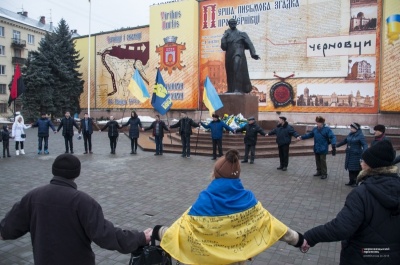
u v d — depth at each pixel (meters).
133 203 6.95
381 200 2.28
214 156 12.79
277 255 4.56
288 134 10.59
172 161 12.38
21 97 33.75
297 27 25.81
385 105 22.94
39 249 2.34
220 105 13.89
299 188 8.35
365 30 23.45
